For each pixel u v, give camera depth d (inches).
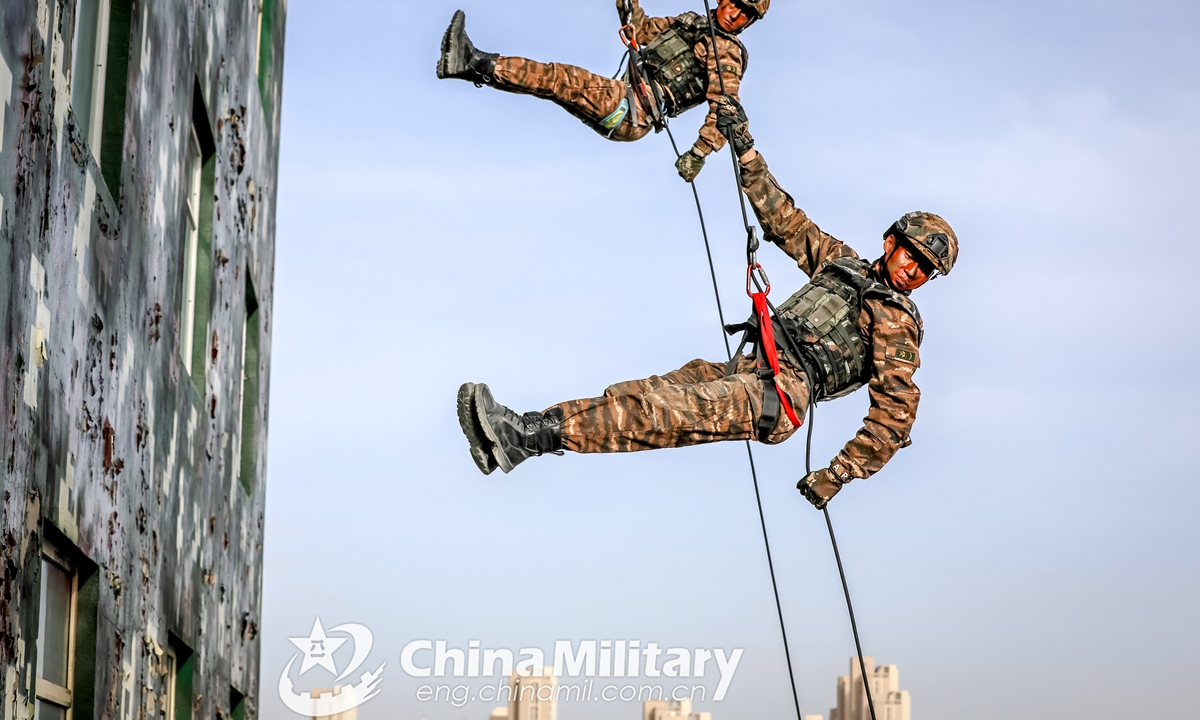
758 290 221.0
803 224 250.7
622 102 268.5
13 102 163.2
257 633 488.4
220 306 363.6
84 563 210.8
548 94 265.4
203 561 336.2
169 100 275.7
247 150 419.5
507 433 194.1
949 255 231.9
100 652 215.6
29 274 170.7
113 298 222.7
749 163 255.0
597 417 200.4
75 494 197.0
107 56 234.2
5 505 159.8
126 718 239.8
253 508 470.9
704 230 280.1
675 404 204.2
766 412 210.4
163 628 277.0
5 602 159.6
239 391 411.2
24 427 168.6
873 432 224.8
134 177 240.8
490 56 260.2
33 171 172.1
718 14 270.1
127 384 235.6
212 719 357.4
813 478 227.3
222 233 366.3
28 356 170.2
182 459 299.9
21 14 165.9
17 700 165.6
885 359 224.1
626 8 278.2
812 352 222.8
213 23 340.8
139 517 248.7
